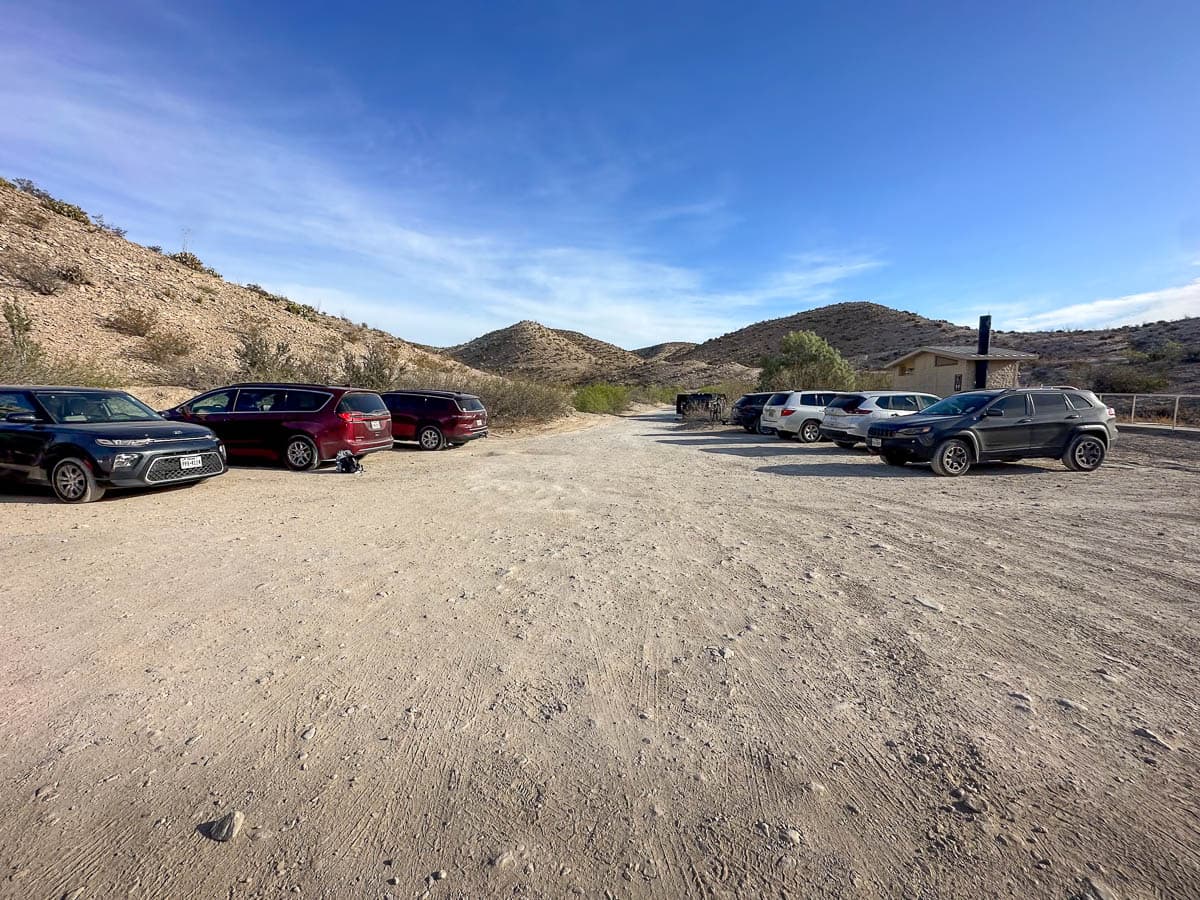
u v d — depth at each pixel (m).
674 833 2.20
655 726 2.88
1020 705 3.06
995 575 5.14
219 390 11.74
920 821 2.26
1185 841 2.14
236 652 3.59
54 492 8.15
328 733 2.79
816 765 2.59
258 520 7.02
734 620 4.16
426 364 36.25
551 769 2.55
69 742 2.69
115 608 4.23
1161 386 29.75
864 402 14.95
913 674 3.40
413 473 11.36
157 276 28.28
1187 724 2.90
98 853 2.07
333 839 2.15
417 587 4.76
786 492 9.34
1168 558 5.63
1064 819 2.26
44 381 13.81
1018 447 11.23
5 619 4.02
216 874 1.99
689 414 29.08
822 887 1.96
